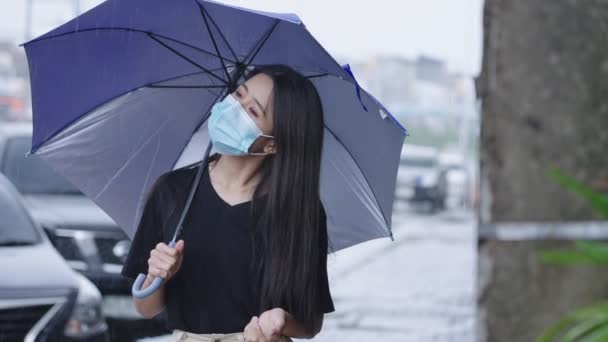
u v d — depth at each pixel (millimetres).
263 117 3385
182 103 3850
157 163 3902
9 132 10562
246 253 3326
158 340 8594
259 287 3332
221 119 3385
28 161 10250
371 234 4172
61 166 3885
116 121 3846
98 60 3705
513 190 2650
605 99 2584
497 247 2674
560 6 2615
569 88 2604
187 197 3428
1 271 7273
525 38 2645
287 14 3357
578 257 2248
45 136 3783
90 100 3764
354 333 11273
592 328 2307
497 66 2678
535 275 2633
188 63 3773
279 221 3320
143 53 3717
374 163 3943
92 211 9328
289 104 3357
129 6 3537
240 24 3588
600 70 2586
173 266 3227
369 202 4070
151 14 3572
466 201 38562
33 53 3635
